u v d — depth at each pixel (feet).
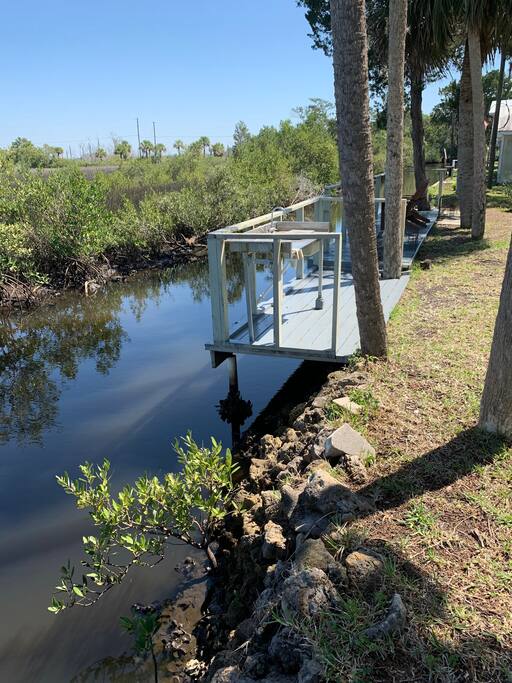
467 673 6.70
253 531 11.84
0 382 25.50
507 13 31.37
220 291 19.48
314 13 50.21
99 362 27.71
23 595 12.18
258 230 22.66
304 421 15.33
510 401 11.88
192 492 11.64
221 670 7.51
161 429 19.93
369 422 13.51
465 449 11.85
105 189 53.21
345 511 9.71
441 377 16.10
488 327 20.58
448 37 35.68
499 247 35.22
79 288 43.70
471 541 9.12
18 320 36.52
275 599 8.22
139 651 10.18
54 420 21.17
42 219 42.70
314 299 25.31
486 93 115.03
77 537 14.21
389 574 8.13
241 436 18.98
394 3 24.84
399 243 27.96
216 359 20.39
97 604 11.80
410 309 23.39
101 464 17.69
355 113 14.66
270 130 106.73
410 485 10.68
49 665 10.36
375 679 6.62
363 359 17.47
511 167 87.40
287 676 7.01
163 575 12.57
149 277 47.93
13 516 15.16
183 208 58.08
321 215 30.73
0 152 42.80
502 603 7.82
